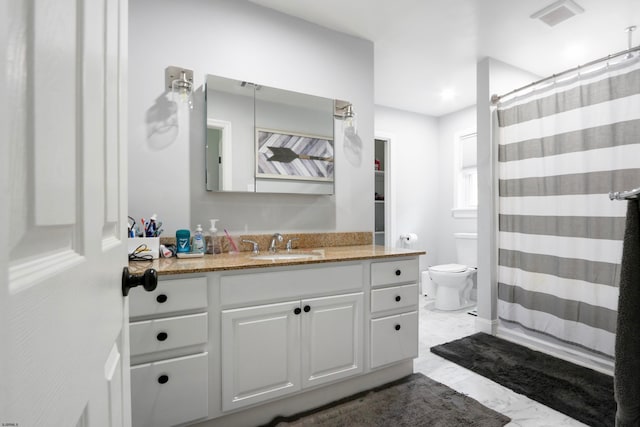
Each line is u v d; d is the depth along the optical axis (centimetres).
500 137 273
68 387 34
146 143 175
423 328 289
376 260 187
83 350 39
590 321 213
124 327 69
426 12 217
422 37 247
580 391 185
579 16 220
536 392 185
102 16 50
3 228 21
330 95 233
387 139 397
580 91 218
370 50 252
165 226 180
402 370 204
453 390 188
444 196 426
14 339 23
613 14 217
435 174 433
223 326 144
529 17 223
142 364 128
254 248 199
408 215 410
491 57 277
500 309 272
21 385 24
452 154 416
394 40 251
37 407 27
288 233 217
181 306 135
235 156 196
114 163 59
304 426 157
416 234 416
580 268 218
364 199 247
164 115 180
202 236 178
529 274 249
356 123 245
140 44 174
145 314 129
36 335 27
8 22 22
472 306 353
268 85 210
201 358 138
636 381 86
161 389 131
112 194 57
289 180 213
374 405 174
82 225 39
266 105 206
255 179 202
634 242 88
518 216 258
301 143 218
